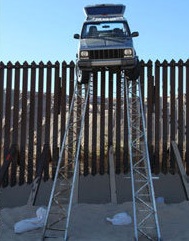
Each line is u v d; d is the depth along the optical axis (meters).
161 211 12.77
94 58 14.60
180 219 12.26
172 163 15.78
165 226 11.76
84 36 15.07
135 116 14.73
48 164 15.80
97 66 14.72
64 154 15.80
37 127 16.19
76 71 15.62
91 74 15.68
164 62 16.17
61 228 11.68
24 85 16.45
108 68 16.03
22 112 16.41
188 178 14.63
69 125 14.55
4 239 11.14
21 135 16.33
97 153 17.36
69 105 16.14
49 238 11.12
